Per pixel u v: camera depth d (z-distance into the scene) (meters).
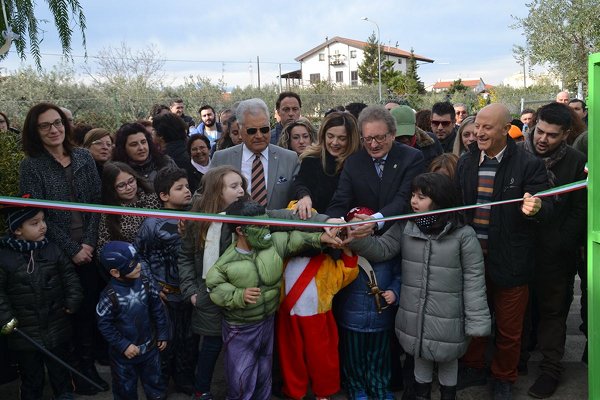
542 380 3.29
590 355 2.39
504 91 29.41
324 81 34.03
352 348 3.19
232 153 3.67
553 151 3.32
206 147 5.27
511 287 3.08
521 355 3.50
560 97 7.78
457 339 2.94
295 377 3.15
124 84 22.47
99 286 3.54
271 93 27.44
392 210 3.14
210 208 3.10
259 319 2.96
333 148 3.46
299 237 3.06
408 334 3.01
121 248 2.91
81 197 3.45
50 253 3.13
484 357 3.41
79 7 3.65
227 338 2.99
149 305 3.09
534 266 3.12
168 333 3.22
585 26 15.70
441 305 2.93
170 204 3.35
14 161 3.62
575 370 3.59
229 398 3.01
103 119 16.70
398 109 4.00
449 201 2.95
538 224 3.18
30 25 3.57
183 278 3.19
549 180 3.23
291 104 5.34
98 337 3.81
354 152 3.43
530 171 3.04
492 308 3.39
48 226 3.26
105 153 4.24
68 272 3.19
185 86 24.22
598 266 2.34
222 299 2.89
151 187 3.75
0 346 3.23
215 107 22.86
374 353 3.20
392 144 3.30
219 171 3.15
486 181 3.15
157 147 4.20
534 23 16.56
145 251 3.36
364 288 3.14
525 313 3.48
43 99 18.38
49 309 3.11
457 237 2.93
